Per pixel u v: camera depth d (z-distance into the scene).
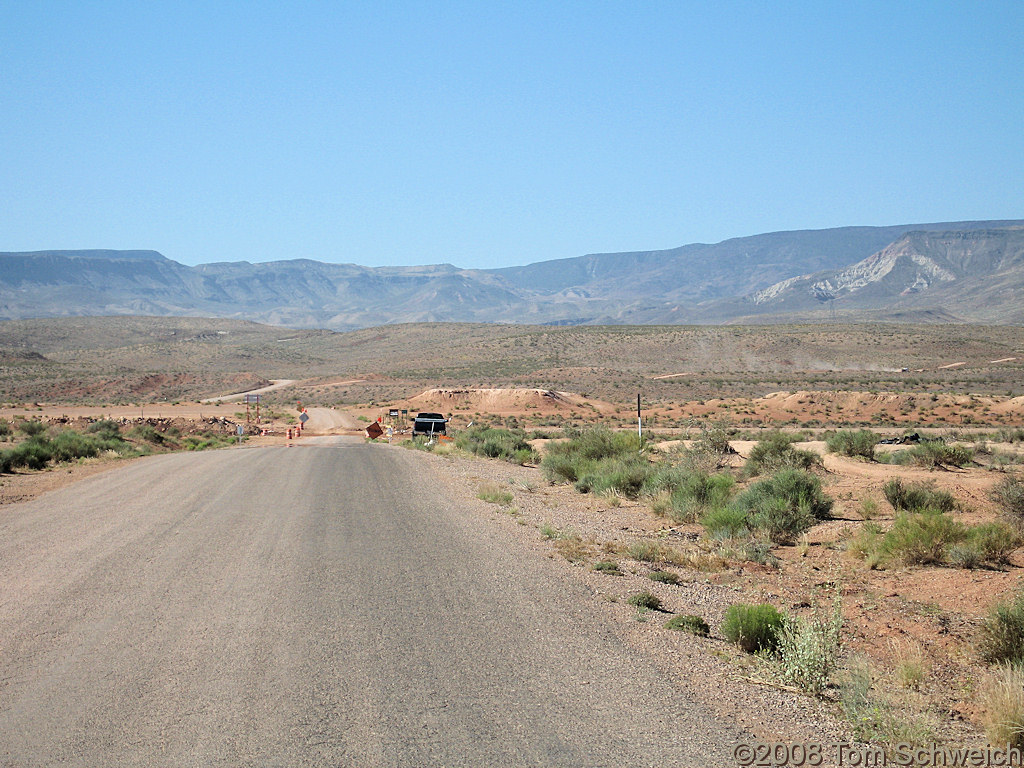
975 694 6.58
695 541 13.81
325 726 5.54
